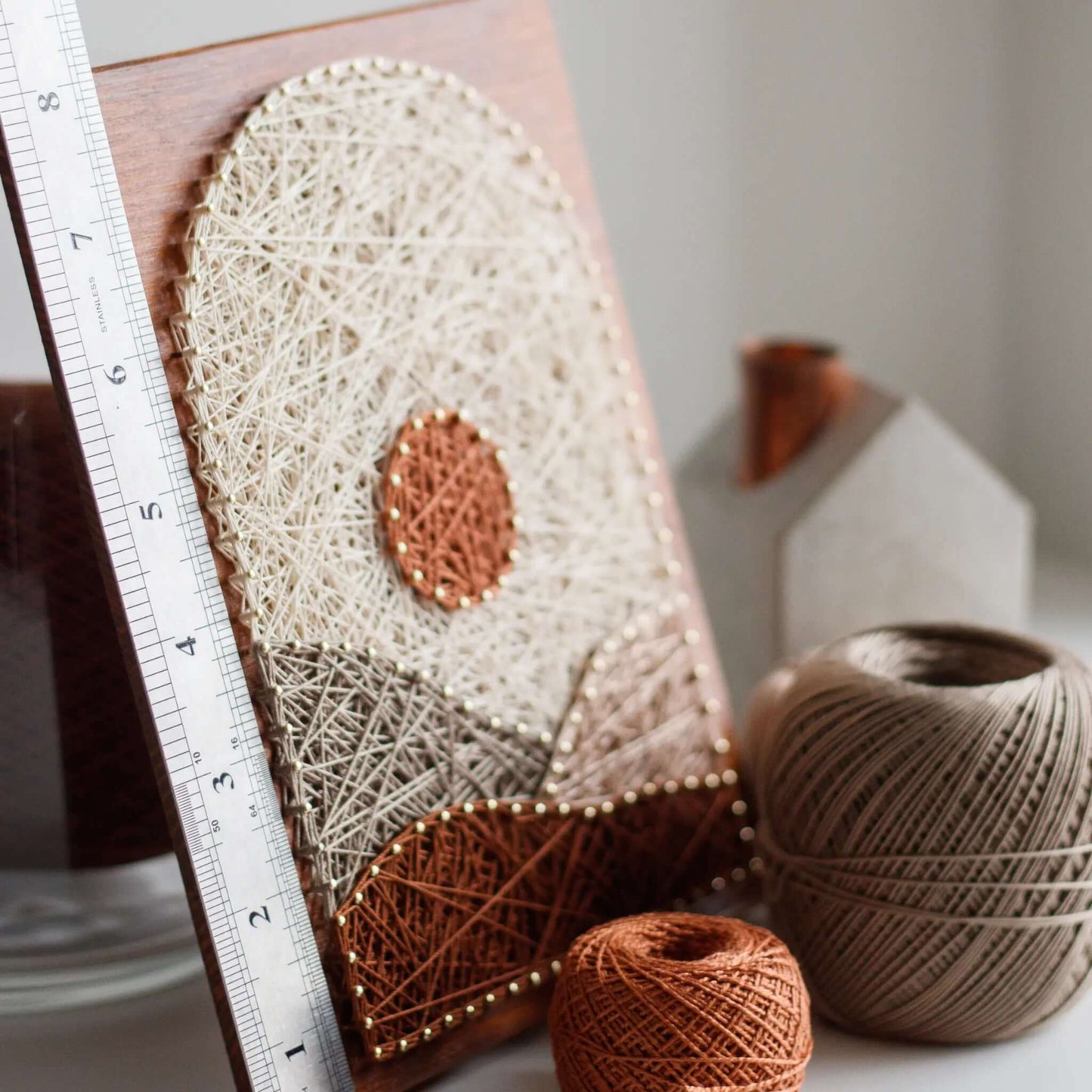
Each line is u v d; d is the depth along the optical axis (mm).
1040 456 1298
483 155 755
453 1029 689
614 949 606
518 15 779
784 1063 588
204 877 593
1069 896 633
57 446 667
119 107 614
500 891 715
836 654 712
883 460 926
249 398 640
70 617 689
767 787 728
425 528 703
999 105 1240
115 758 718
